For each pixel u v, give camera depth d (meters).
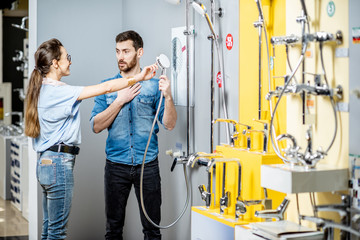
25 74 7.46
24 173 5.92
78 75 4.58
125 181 3.93
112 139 3.92
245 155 3.00
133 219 4.55
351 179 2.57
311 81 2.80
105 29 4.66
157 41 4.21
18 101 9.00
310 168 2.58
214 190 3.51
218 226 3.05
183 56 3.87
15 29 8.89
